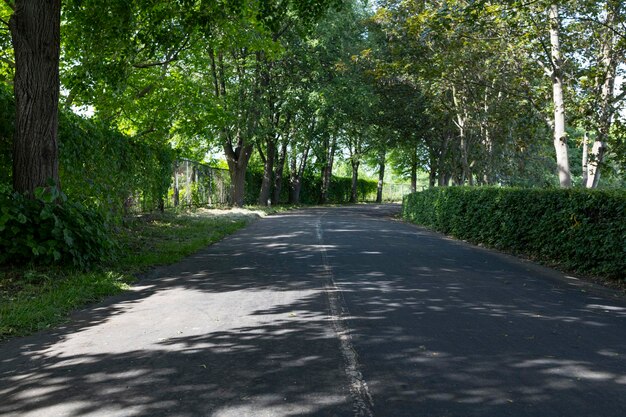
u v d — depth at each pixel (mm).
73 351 4848
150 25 13312
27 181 8781
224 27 15328
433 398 3652
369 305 6625
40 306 6340
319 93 30375
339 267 9797
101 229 9352
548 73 16984
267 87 30219
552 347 4883
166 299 7086
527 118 21750
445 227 19625
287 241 14484
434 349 4789
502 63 22703
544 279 9164
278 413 3422
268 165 38312
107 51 13102
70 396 3756
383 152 48062
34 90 8844
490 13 15578
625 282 8891
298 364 4375
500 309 6512
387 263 10398
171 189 22016
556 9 16078
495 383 3938
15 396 3799
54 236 8305
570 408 3492
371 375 4109
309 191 54000
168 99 18375
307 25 14047
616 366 4348
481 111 25391
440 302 6848
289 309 6398
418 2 20703
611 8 15172
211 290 7656
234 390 3814
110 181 12594
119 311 6457
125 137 14156
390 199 76812
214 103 20047
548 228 11469
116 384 3969
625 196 9102
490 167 26891
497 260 11672
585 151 19547
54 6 9094
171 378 4070
